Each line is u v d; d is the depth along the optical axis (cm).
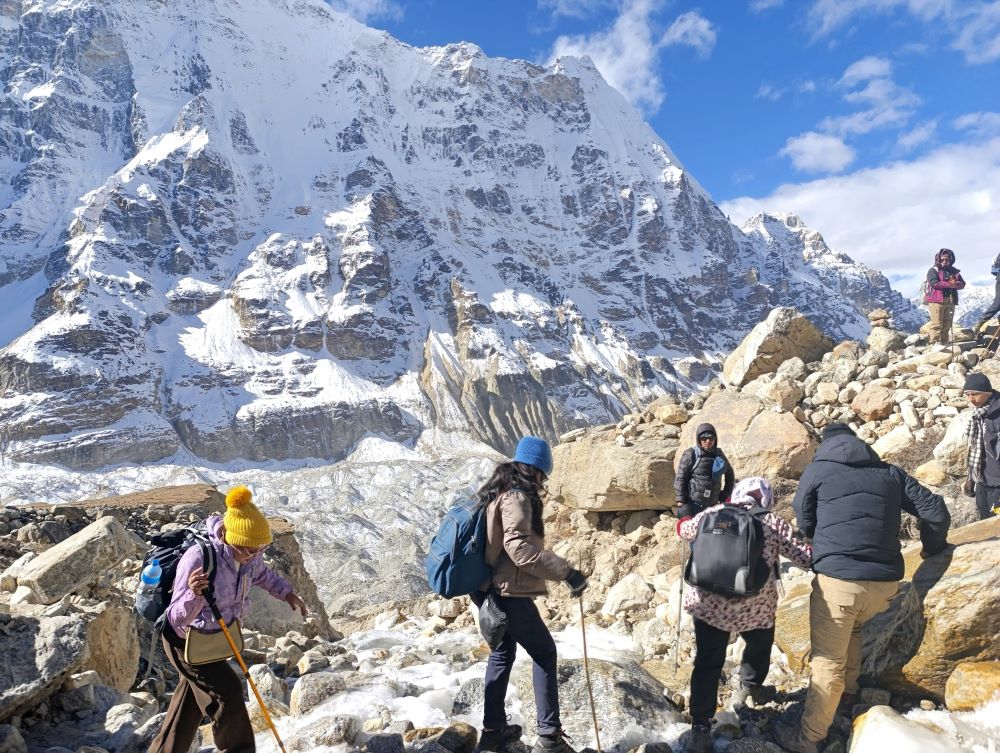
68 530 1075
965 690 439
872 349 1198
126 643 621
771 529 479
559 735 448
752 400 973
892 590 452
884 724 405
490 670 471
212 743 487
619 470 982
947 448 853
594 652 650
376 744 454
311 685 562
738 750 451
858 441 480
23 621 513
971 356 1080
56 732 478
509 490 439
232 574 403
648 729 495
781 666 568
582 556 1014
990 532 514
